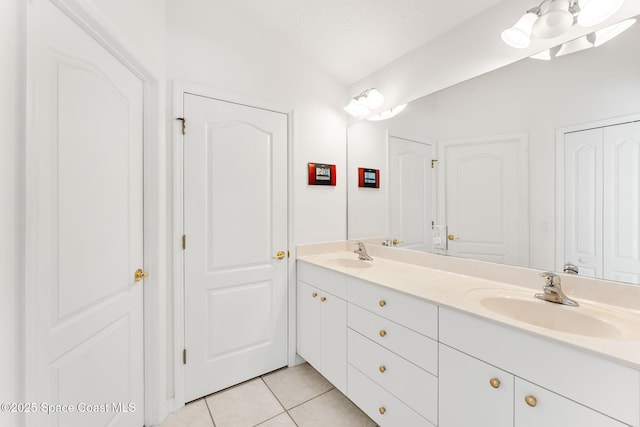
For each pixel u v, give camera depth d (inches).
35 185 29.6
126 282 50.1
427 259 69.2
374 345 55.3
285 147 80.0
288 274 80.9
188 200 63.8
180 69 62.3
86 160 39.6
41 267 31.7
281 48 78.5
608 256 42.6
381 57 78.6
